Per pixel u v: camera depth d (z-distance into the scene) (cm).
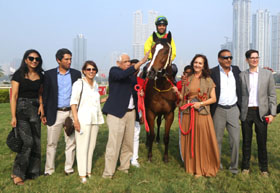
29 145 322
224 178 338
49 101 335
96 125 341
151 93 395
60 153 459
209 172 343
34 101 327
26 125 322
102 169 372
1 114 1010
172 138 575
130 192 297
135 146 397
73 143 355
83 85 329
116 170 369
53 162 353
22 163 320
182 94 368
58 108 341
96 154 445
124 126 341
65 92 341
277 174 346
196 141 347
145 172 360
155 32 411
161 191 295
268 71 345
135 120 367
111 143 333
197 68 349
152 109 400
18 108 316
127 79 343
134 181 325
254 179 333
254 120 349
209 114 346
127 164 362
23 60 320
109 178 329
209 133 343
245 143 357
